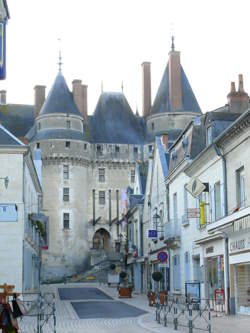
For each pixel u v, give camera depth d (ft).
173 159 111.86
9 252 94.22
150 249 138.62
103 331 56.49
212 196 84.58
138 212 156.35
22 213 95.50
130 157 305.32
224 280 77.97
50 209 278.67
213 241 83.61
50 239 276.41
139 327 60.49
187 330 56.34
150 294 96.12
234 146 74.59
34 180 134.51
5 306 45.60
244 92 99.50
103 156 302.45
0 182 95.66
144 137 311.68
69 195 282.15
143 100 320.29
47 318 57.36
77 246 281.95
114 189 301.02
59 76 290.15
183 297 90.79
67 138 282.36
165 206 118.73
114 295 137.18
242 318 68.44
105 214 297.53
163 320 67.10
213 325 60.23
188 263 99.14
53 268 273.33
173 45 295.28
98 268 263.90
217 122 88.99
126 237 185.88
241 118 67.77
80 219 285.43
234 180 75.41
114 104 318.04
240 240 71.77
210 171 86.07
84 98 305.12
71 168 283.38
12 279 93.66
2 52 56.59
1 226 94.79
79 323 66.49
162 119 294.87
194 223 94.99
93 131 307.58
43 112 285.43
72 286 204.33
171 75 294.87
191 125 99.14
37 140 283.79
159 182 126.52
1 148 96.02
